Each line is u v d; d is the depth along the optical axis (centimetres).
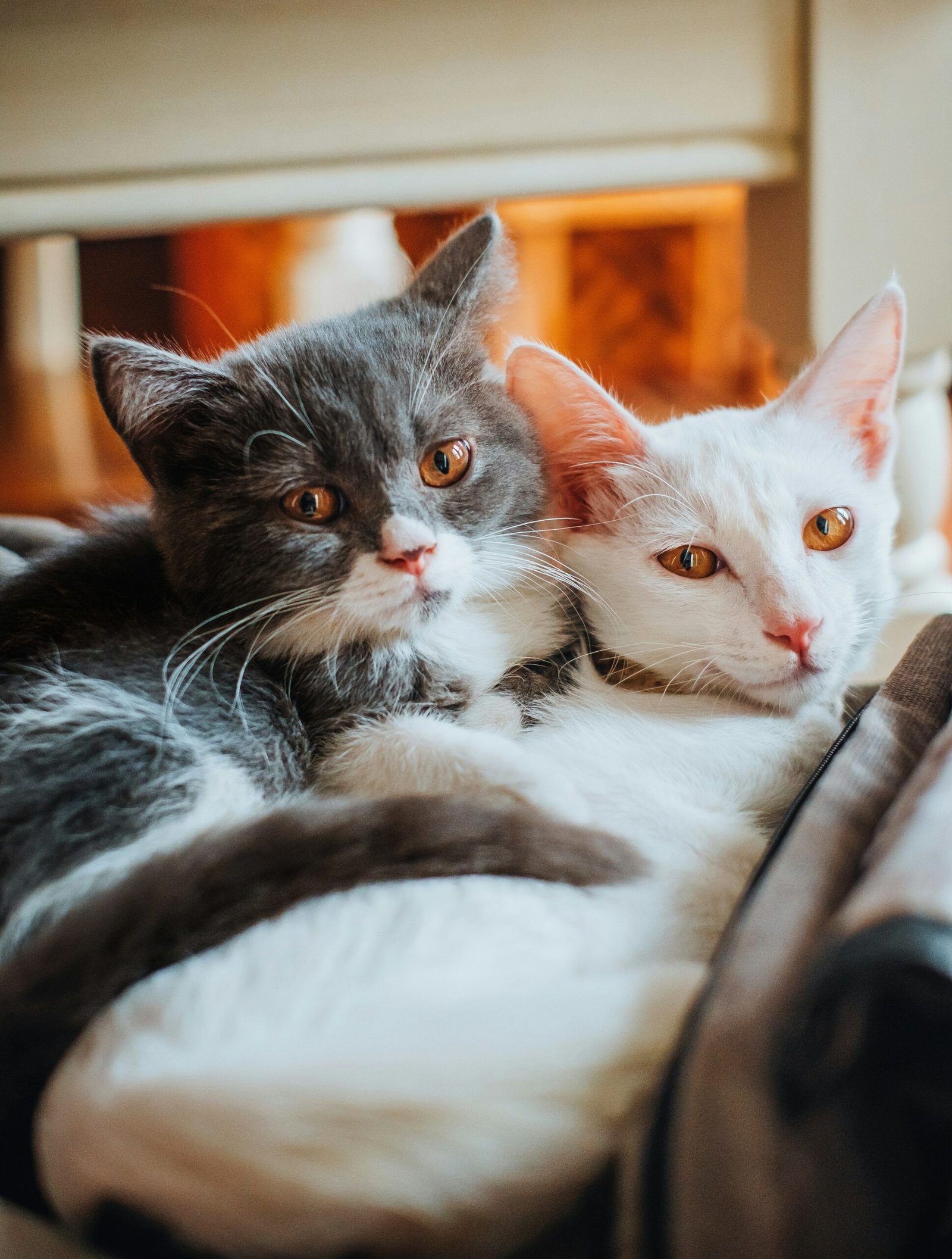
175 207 146
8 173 142
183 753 88
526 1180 58
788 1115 53
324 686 98
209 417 98
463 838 76
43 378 433
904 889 54
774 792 96
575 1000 66
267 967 67
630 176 153
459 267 112
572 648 108
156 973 69
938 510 175
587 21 145
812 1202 52
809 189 154
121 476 286
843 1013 51
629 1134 58
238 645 98
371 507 96
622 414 104
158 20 138
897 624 174
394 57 144
